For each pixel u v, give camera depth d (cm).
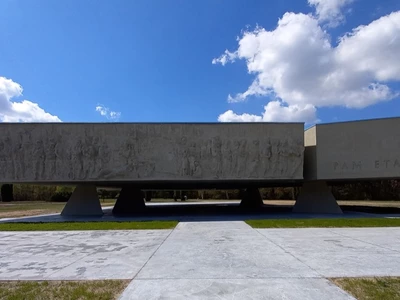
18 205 3697
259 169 1741
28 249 847
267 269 598
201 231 1156
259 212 2088
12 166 1725
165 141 1744
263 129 1756
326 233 1068
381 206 2720
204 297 452
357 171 1697
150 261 678
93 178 1723
